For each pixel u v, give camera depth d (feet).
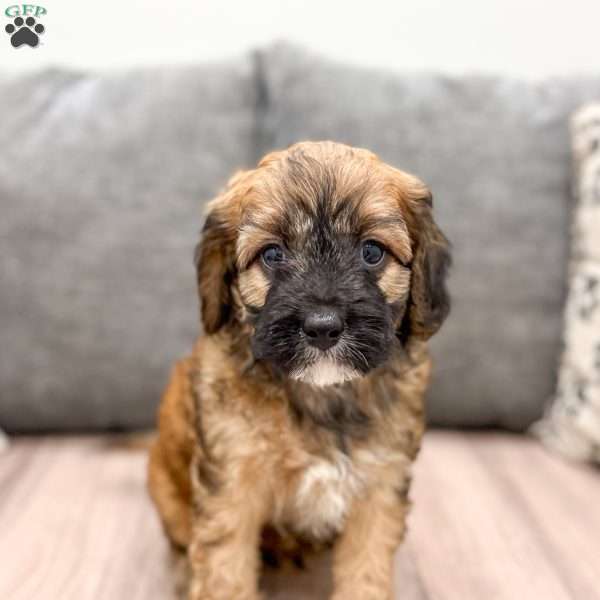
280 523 1.65
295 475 1.57
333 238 1.46
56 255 2.46
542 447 2.50
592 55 2.88
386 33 2.89
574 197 2.49
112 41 2.84
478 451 2.46
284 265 1.47
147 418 2.56
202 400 1.57
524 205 2.50
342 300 1.41
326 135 2.48
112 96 2.52
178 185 2.48
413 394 1.62
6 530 1.92
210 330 1.62
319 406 1.55
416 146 2.48
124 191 2.47
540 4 2.87
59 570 1.75
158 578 1.73
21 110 2.49
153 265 2.48
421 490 2.17
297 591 1.71
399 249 1.51
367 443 1.56
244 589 1.56
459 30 2.89
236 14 2.86
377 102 2.50
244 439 1.53
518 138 2.50
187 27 2.85
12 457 2.37
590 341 2.30
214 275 1.62
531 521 1.99
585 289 2.35
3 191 2.43
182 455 1.74
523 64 2.90
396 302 1.53
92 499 2.10
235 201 1.59
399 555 1.82
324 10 2.88
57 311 2.46
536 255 2.51
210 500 1.55
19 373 2.47
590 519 2.00
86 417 2.54
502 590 1.69
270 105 2.56
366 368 1.43
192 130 2.49
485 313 2.51
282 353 1.42
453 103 2.52
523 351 2.52
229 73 2.52
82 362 2.49
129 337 2.49
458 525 1.97
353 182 1.47
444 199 2.48
